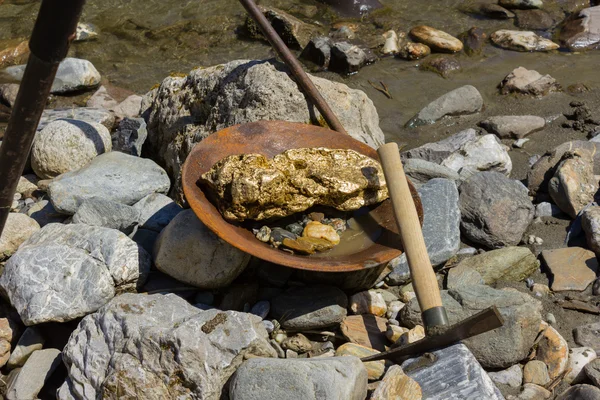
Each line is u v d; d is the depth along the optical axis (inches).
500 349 72.9
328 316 75.7
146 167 88.3
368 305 78.2
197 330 70.7
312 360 69.2
